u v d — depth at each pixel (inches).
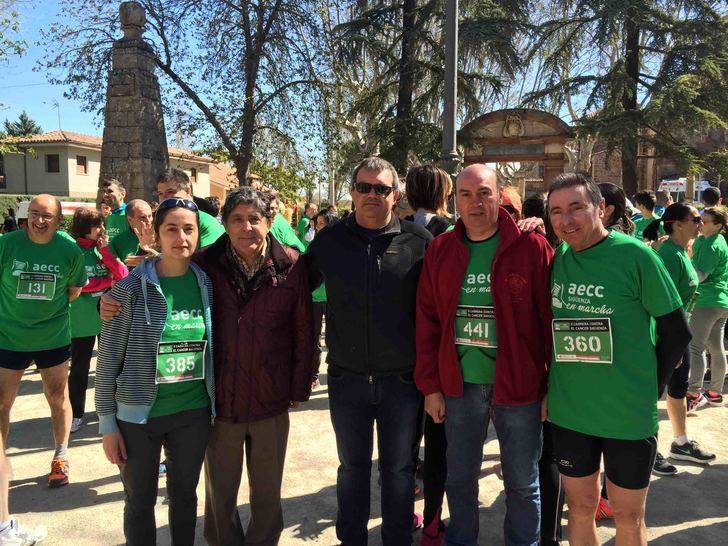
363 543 110.8
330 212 343.9
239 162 644.1
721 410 202.2
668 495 140.0
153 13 605.0
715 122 671.1
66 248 147.9
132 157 494.0
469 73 737.6
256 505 106.0
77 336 182.2
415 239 110.7
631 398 85.4
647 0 751.7
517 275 97.0
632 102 775.7
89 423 193.5
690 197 855.7
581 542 94.1
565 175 90.0
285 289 102.6
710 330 198.7
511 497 101.3
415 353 107.7
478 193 96.9
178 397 96.4
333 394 109.9
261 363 100.4
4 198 1037.2
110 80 496.7
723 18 746.2
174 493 99.5
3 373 142.8
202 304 98.8
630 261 85.2
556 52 821.2
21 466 159.5
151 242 156.9
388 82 759.7
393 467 107.5
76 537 123.0
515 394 97.4
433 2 695.7
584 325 87.7
